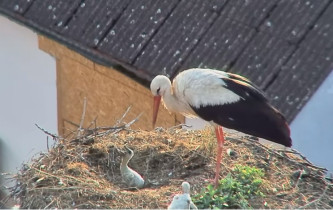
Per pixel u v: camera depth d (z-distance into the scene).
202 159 15.16
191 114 15.30
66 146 15.34
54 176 14.61
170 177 15.02
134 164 15.27
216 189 14.38
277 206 14.15
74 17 19.25
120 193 14.30
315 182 14.67
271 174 14.80
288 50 17.30
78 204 14.16
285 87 16.95
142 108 19.27
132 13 18.75
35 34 20.52
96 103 20.05
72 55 20.06
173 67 17.77
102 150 15.27
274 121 14.57
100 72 19.72
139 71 18.05
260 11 17.88
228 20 17.95
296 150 16.12
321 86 16.89
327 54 17.09
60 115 20.78
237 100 14.62
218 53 17.62
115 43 18.55
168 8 18.53
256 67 17.27
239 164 14.89
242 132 14.80
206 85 14.78
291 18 17.64
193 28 18.09
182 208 13.52
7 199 14.91
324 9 17.59
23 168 15.24
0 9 20.05
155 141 15.55
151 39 18.28
